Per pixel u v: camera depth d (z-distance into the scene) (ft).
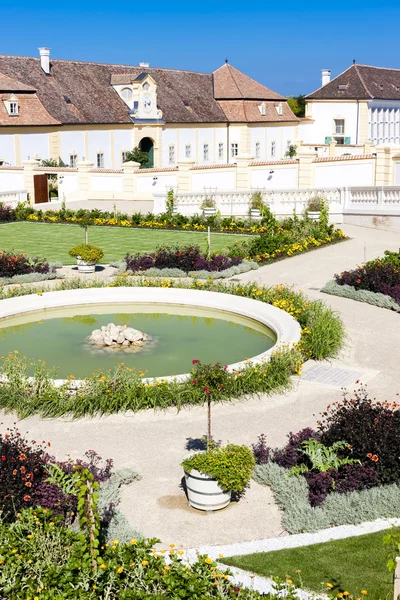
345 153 216.95
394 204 105.40
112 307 62.95
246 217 115.14
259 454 34.22
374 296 63.05
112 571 23.18
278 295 61.87
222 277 74.02
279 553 27.12
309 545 27.68
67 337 54.49
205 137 216.13
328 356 49.85
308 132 255.09
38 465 30.48
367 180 127.34
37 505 28.58
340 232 96.22
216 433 38.19
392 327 56.39
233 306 60.13
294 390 44.21
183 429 38.81
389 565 22.22
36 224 117.39
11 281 72.23
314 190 112.47
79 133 178.50
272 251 83.35
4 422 40.01
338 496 30.40
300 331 51.98
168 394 42.04
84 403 40.96
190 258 76.59
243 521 29.99
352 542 27.86
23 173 144.87
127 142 193.36
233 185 139.85
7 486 28.89
